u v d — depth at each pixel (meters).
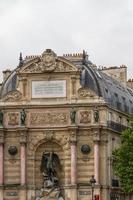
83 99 149.12
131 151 139.75
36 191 149.62
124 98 165.62
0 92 157.00
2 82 170.25
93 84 151.25
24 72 151.25
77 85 149.75
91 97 149.00
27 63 151.12
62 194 148.12
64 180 148.75
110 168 150.12
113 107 154.62
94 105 148.62
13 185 149.38
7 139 151.12
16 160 150.50
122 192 155.75
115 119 156.25
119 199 154.50
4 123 151.00
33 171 150.00
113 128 152.88
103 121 148.38
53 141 150.00
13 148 150.25
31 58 159.62
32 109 150.62
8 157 150.62
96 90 150.62
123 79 179.62
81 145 148.38
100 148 148.25
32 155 150.12
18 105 150.75
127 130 142.62
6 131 150.75
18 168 150.25
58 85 150.38
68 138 149.00
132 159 139.50
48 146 150.75
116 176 153.12
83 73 152.62
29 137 150.38
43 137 149.75
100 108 148.75
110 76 170.38
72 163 147.38
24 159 149.38
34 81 151.38
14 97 151.25
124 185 139.75
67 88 150.12
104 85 154.75
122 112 160.62
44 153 149.75
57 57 150.62
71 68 149.75
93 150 147.88
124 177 139.50
